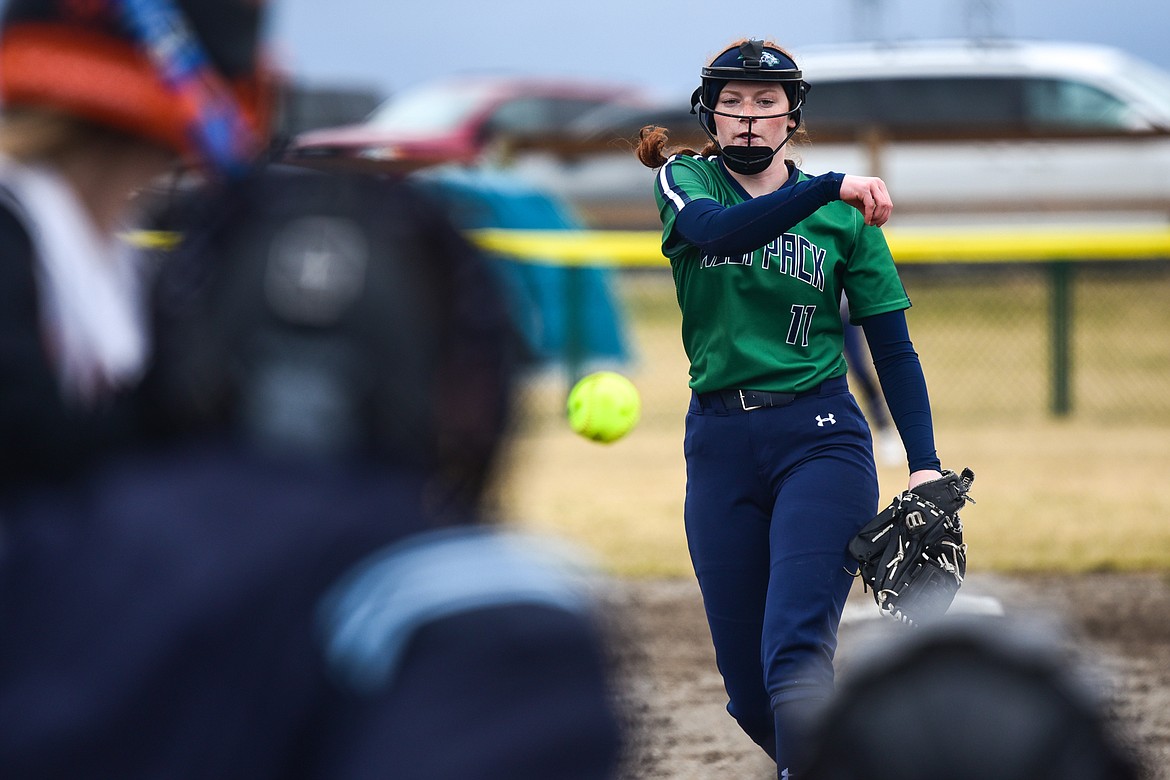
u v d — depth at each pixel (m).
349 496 3.50
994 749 2.79
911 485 12.12
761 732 12.88
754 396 12.16
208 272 3.71
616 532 25.28
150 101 4.30
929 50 55.72
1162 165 53.06
